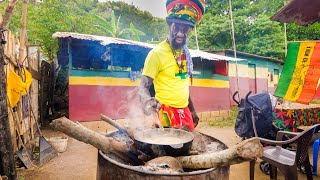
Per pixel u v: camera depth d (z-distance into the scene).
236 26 19.20
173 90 2.30
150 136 1.98
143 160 1.83
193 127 2.49
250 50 18.77
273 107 4.93
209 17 22.72
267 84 16.44
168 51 2.29
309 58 5.30
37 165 4.60
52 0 11.39
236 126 5.23
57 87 11.68
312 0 5.30
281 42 18.44
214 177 1.66
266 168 4.38
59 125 1.68
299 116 5.53
